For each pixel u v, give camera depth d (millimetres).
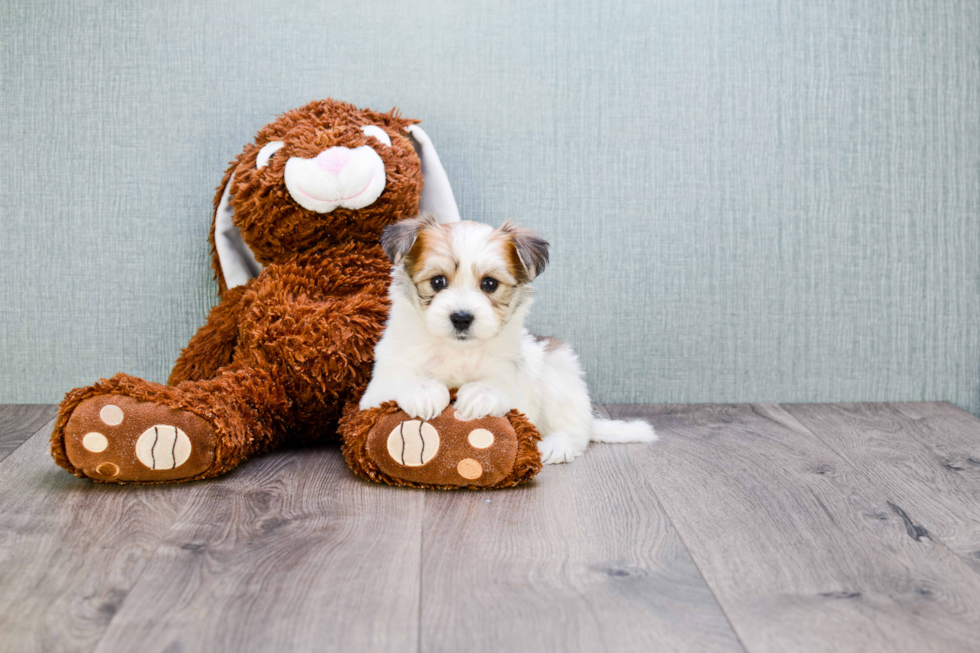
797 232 2141
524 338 1722
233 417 1537
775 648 949
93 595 1055
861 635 980
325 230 1794
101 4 1991
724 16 2076
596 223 2107
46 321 2068
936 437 1866
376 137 1809
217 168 2051
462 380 1588
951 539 1283
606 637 967
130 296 2074
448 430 1451
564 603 1048
